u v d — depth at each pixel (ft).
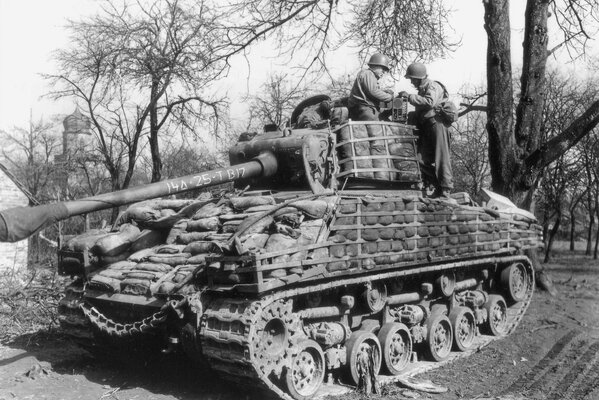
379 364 28.55
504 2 47.47
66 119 86.53
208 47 52.80
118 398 25.40
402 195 31.58
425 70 34.88
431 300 33.35
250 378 22.85
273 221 24.86
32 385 27.27
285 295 23.44
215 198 31.63
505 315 39.04
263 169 28.96
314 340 26.14
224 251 22.84
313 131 30.32
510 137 48.03
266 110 72.95
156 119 63.46
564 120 80.33
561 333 38.81
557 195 87.97
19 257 60.29
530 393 26.94
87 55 65.31
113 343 28.40
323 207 25.53
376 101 32.71
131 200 23.93
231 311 22.79
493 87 48.01
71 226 83.51
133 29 59.72
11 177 32.99
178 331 25.72
